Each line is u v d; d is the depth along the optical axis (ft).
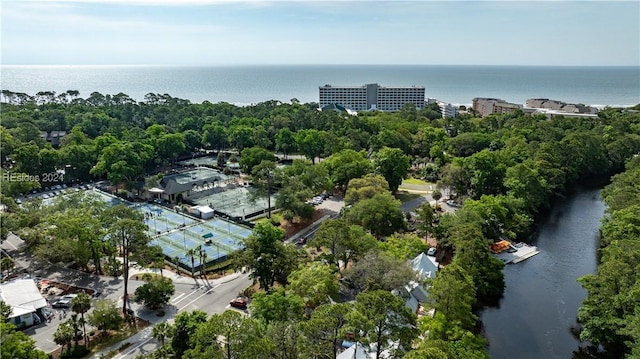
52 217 331.16
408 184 581.12
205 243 377.09
